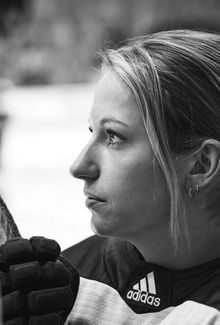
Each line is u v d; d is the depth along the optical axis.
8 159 4.40
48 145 4.75
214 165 0.88
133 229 0.90
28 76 6.23
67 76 6.33
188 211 0.89
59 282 0.87
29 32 6.17
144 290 0.92
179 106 0.87
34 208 3.47
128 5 6.30
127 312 0.92
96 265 1.00
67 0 6.64
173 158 0.87
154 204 0.88
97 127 0.90
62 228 3.18
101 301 0.95
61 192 3.74
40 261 0.87
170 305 0.90
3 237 0.92
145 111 0.87
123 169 0.88
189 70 0.88
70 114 5.46
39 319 0.83
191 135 0.87
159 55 0.89
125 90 0.88
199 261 0.91
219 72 0.89
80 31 6.47
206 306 0.86
